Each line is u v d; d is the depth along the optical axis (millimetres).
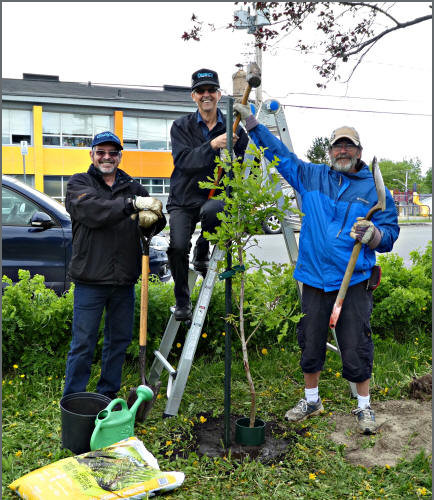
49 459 2988
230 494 2686
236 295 3367
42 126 28844
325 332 3482
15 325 4199
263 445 3219
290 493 2713
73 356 3346
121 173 3566
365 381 3443
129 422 2955
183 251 3639
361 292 3367
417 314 5176
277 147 3402
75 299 3393
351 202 3336
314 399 3641
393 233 3346
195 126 3568
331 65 4750
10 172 28406
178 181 3652
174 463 2947
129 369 4398
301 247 3484
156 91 37312
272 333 4918
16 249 5238
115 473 2604
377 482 2814
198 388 4113
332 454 3135
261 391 4074
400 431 3391
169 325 4023
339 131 3328
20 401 3730
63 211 5590
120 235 3354
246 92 3223
